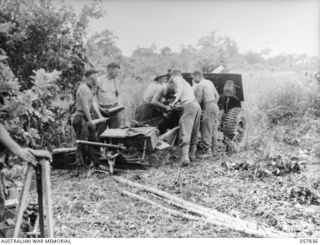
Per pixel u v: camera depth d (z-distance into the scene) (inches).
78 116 201.9
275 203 157.6
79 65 223.5
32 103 134.2
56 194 167.6
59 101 206.5
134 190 174.6
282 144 252.7
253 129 266.7
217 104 261.7
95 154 198.7
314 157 226.1
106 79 228.4
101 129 221.1
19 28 201.8
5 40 188.4
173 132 226.8
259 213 149.5
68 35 217.2
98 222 142.7
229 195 168.6
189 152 228.8
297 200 161.5
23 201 96.6
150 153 210.8
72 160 202.8
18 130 123.6
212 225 140.0
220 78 258.1
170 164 219.0
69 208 153.6
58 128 211.5
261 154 229.0
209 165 217.8
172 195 169.5
